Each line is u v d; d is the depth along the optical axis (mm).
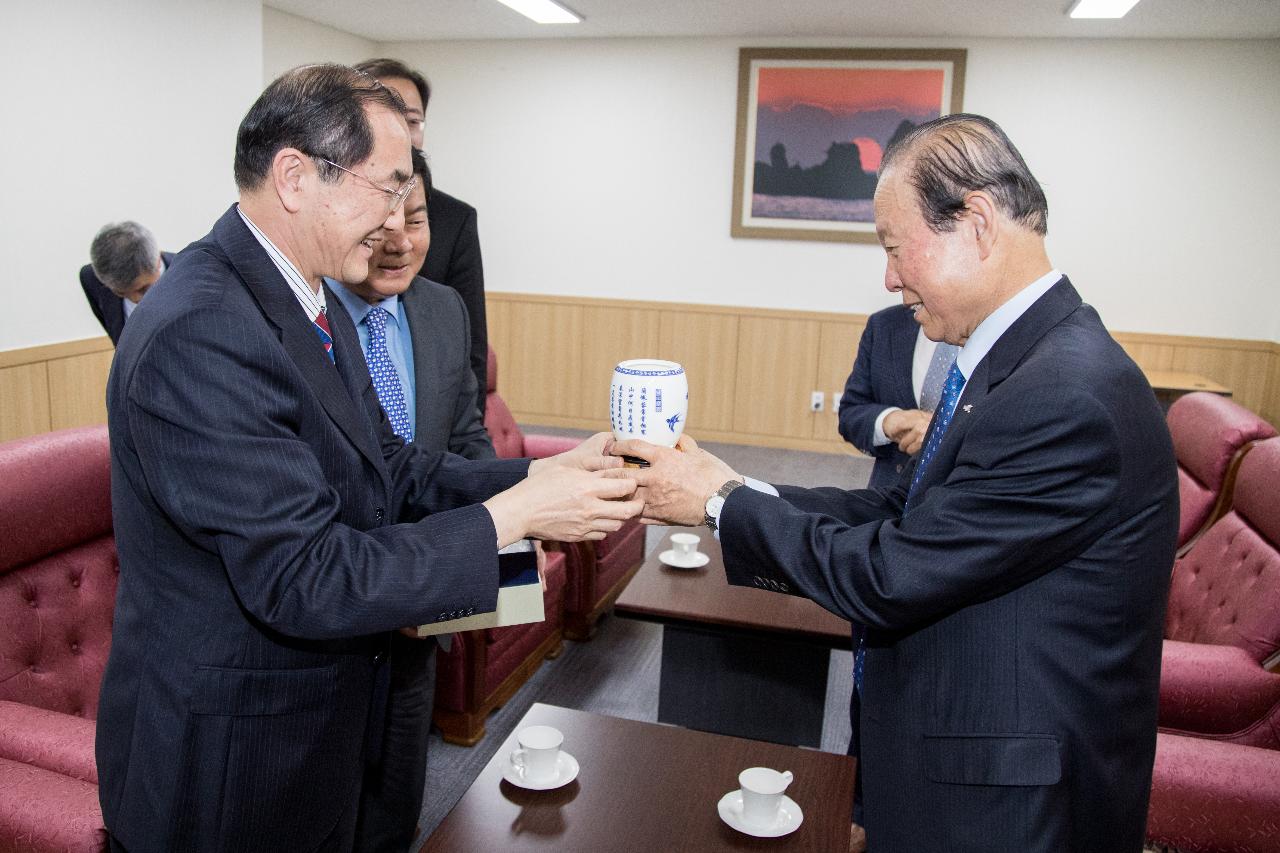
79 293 4281
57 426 4230
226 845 1112
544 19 5828
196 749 1089
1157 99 5758
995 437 1098
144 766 1100
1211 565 2256
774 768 1512
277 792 1135
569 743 1566
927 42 5949
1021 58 5863
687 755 1540
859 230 6273
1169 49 5684
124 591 1136
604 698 3029
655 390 1312
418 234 1605
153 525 1078
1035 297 1174
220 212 5023
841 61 6066
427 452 1534
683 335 6684
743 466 6086
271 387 1041
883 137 6102
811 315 6434
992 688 1130
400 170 1107
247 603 1021
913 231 1177
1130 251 5949
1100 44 5762
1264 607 1963
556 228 6801
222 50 4914
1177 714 1909
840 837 1339
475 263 2662
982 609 1145
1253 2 4684
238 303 1042
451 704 2664
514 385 7062
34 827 1290
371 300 1642
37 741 1467
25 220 3967
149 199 4555
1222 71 5652
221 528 994
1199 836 1605
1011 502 1077
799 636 2168
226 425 992
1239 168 5734
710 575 2531
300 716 1135
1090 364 1088
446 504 1482
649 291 6727
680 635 2543
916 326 2414
